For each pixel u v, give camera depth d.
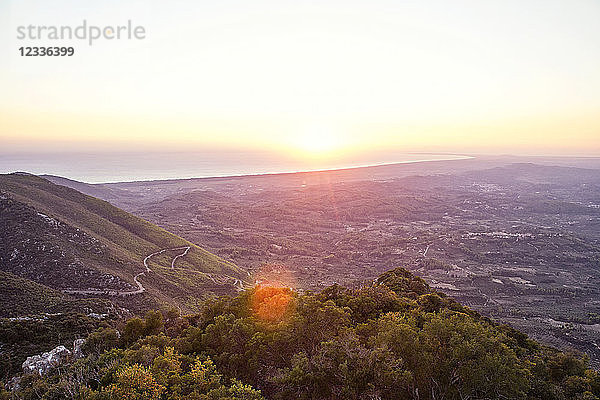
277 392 27.67
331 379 26.52
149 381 25.31
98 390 26.70
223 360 32.62
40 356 42.28
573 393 34.38
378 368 26.09
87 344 43.06
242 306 45.19
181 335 41.03
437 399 25.89
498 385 25.50
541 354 43.25
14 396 31.48
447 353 27.44
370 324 34.41
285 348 32.09
